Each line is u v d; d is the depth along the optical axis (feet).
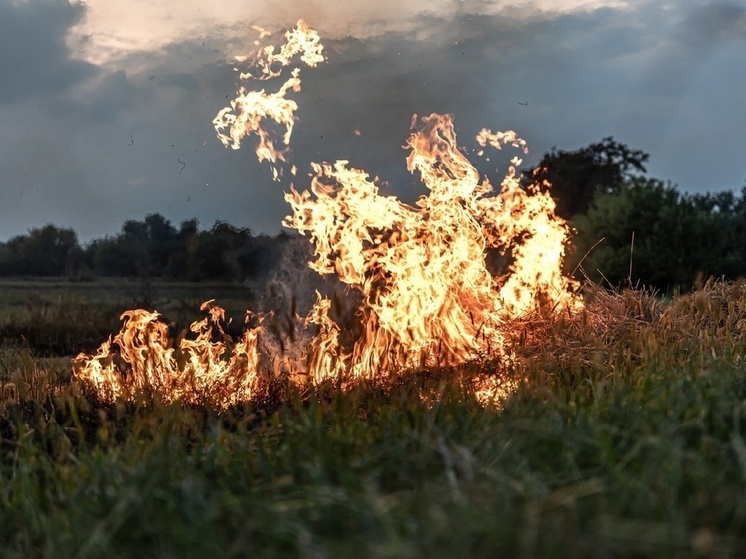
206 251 60.23
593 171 139.13
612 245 97.45
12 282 86.12
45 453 20.52
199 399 26.43
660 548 11.08
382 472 15.35
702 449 14.37
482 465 14.48
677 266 93.91
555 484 13.70
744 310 33.01
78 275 87.97
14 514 16.62
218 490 15.38
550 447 15.31
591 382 23.44
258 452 18.15
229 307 55.06
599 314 32.76
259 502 14.01
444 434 16.98
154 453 17.02
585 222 98.99
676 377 21.07
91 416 25.86
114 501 14.71
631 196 99.30
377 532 11.94
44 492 17.31
